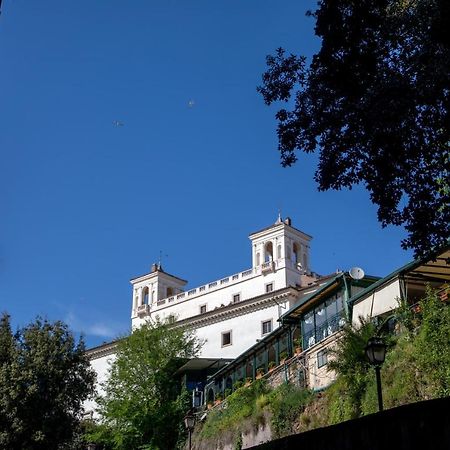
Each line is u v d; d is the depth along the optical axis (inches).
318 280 1991.9
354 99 474.3
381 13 458.0
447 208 483.2
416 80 433.7
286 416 1072.2
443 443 285.7
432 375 741.3
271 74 514.9
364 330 906.7
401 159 471.8
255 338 2000.5
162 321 2196.1
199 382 1726.1
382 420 325.1
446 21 413.1
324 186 499.5
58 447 1389.0
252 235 2343.8
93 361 2490.2
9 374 1364.4
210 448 1333.7
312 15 478.3
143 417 1625.2
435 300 789.9
